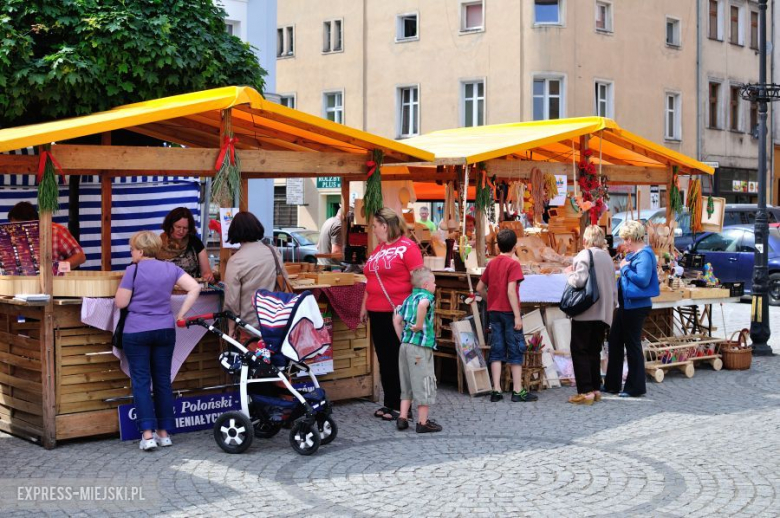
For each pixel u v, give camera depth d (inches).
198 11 563.2
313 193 1582.2
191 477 289.1
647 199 1467.8
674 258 519.8
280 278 353.1
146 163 338.6
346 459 311.4
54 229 365.7
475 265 460.4
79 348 331.6
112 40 518.0
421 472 295.1
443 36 1422.2
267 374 320.5
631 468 299.9
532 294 447.8
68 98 515.5
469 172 463.8
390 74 1478.8
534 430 355.9
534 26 1338.6
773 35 1747.0
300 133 402.9
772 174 1780.3
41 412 330.0
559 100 1357.0
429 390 350.3
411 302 349.1
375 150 399.9
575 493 272.2
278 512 254.7
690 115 1573.6
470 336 434.0
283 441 336.2
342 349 402.6
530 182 490.0
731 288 530.3
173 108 334.3
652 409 395.5
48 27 514.3
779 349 577.3
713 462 307.4
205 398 353.7
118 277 331.0
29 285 328.5
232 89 347.3
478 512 254.5
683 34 1556.3
